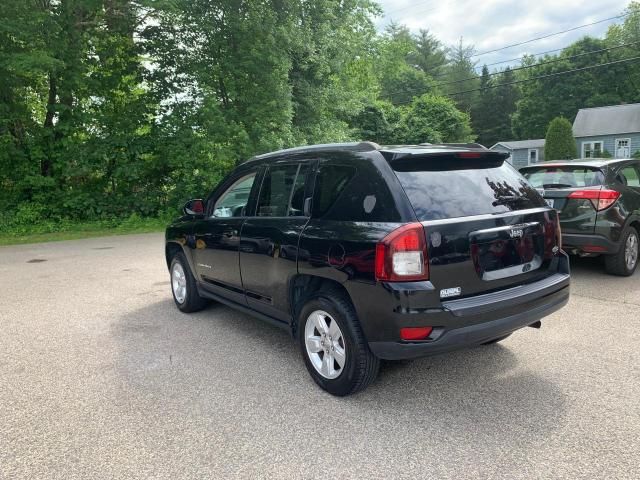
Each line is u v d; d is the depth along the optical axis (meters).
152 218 17.12
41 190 16.61
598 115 45.84
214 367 4.14
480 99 67.50
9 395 3.68
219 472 2.67
